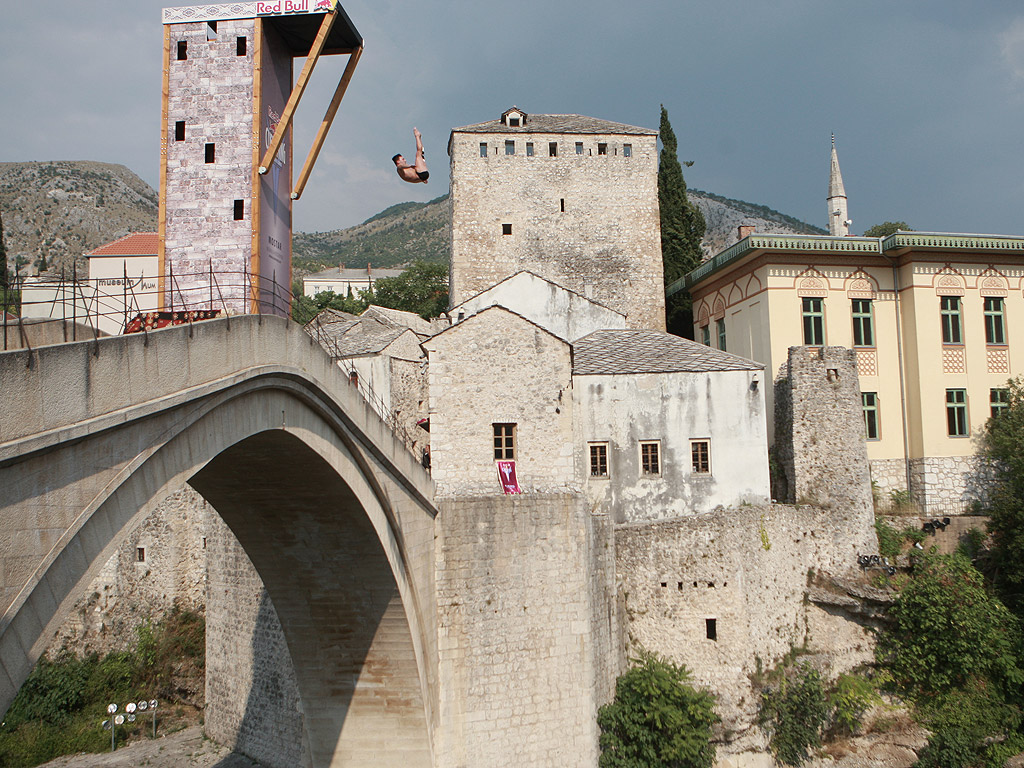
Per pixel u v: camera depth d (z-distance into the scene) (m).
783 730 31.59
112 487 12.11
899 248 40.16
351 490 21.03
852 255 40.84
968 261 41.16
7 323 11.56
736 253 41.53
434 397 28.02
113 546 12.29
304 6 20.81
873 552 35.97
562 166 54.66
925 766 31.53
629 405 34.69
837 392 37.06
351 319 50.94
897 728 32.78
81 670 40.69
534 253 53.75
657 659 30.89
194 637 41.16
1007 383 40.75
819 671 33.31
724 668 31.31
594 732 27.09
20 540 10.42
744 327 42.56
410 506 24.78
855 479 36.38
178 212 20.55
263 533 23.16
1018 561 35.72
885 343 41.00
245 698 32.75
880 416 40.50
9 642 10.18
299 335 18.42
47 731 37.56
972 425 40.16
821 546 35.56
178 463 14.05
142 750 35.09
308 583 24.31
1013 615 34.62
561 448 28.25
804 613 34.47
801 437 36.62
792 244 39.84
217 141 20.67
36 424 10.71
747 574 32.56
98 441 11.89
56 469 11.06
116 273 59.88
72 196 165.12
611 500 34.00
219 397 15.08
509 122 55.50
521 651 26.58
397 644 24.62
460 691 26.02
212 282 20.22
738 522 32.75
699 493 34.41
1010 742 32.47
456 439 27.88
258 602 32.19
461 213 53.75
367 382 39.88
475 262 53.44
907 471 40.38
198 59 20.98
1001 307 41.44
